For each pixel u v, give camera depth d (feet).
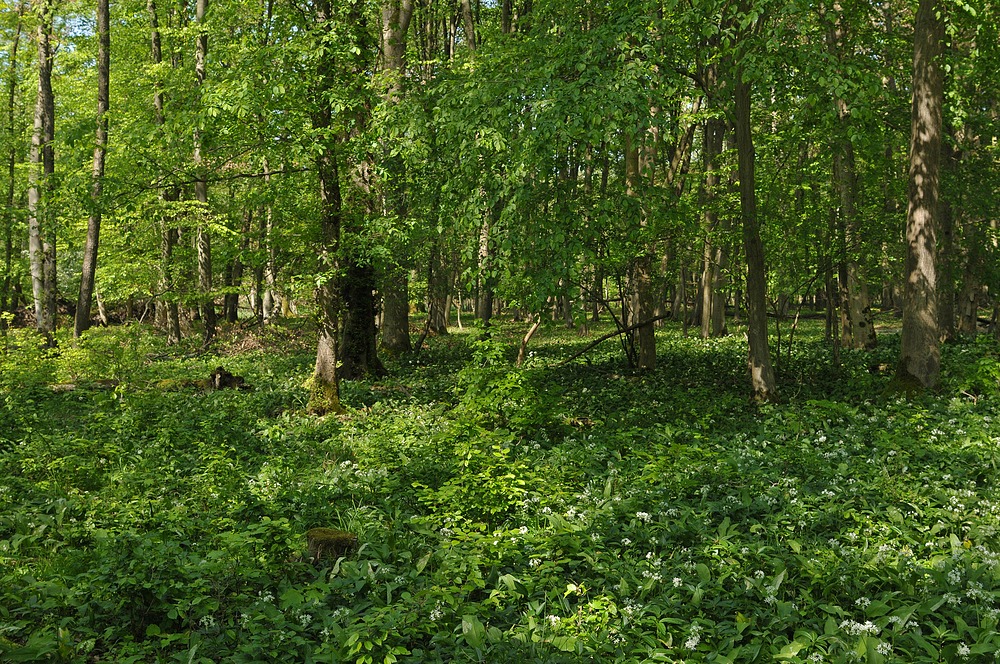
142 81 80.07
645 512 25.17
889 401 44.96
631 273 68.90
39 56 70.85
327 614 18.17
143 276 86.38
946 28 46.42
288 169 47.34
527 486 28.27
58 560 21.44
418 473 30.45
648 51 37.32
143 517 25.07
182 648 17.38
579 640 16.79
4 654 15.66
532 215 40.09
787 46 41.65
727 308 152.56
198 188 79.82
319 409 46.14
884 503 26.12
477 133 38.86
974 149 61.41
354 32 45.19
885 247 67.92
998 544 22.45
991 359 45.42
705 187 65.92
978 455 31.37
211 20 46.91
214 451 33.58
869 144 52.13
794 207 58.70
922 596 18.98
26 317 98.37
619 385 56.75
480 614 18.52
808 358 67.62
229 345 89.15
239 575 19.84
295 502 26.40
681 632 17.61
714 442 35.81
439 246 66.03
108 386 54.08
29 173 74.74
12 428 39.04
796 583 19.95
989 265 72.79
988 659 16.19
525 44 43.86
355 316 61.98
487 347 38.47
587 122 36.78
